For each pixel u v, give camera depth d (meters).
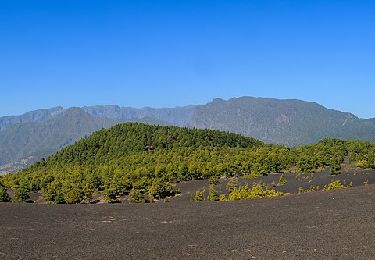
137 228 20.17
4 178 97.62
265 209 24.14
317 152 103.81
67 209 26.67
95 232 19.28
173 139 138.50
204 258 14.23
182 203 29.38
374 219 18.95
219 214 23.45
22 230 19.55
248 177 84.88
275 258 13.93
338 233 16.88
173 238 17.53
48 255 14.97
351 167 91.06
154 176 88.12
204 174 89.12
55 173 97.69
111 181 76.38
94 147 138.25
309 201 25.86
